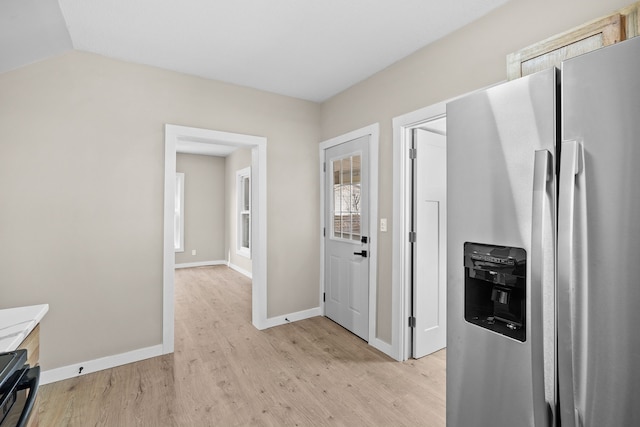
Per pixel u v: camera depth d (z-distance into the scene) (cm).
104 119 246
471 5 188
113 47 235
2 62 199
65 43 222
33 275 221
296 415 189
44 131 225
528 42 175
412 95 246
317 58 255
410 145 258
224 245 715
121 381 225
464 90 208
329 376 233
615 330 82
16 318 134
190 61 260
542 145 99
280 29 215
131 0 183
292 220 346
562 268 90
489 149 114
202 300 425
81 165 237
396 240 259
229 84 304
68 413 189
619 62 81
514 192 107
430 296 268
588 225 87
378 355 267
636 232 79
